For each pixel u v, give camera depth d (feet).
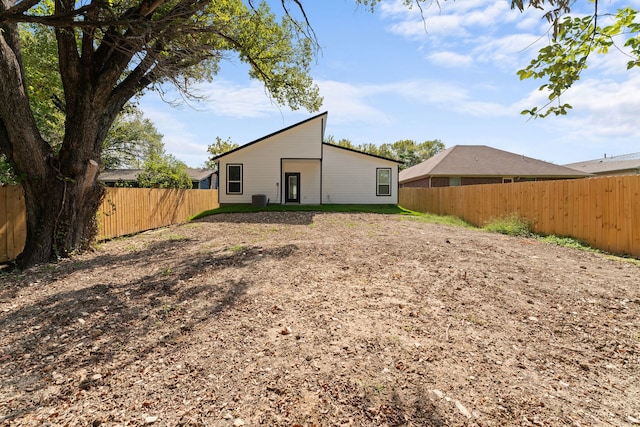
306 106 38.58
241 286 14.03
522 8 7.58
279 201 60.39
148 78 23.67
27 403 6.88
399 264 17.35
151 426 6.18
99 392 7.23
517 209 32.78
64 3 18.02
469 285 13.99
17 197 21.33
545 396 7.05
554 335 9.84
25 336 9.79
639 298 12.52
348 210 50.70
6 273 16.97
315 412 6.51
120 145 91.09
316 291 13.41
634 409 6.70
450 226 36.14
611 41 8.05
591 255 20.75
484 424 6.19
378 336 9.58
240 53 32.58
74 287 14.02
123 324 10.56
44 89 34.22
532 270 16.29
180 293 13.28
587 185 24.35
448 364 8.20
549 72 8.56
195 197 51.57
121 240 27.71
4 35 17.25
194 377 7.73
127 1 18.43
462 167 67.67
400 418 6.34
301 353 8.69
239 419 6.35
